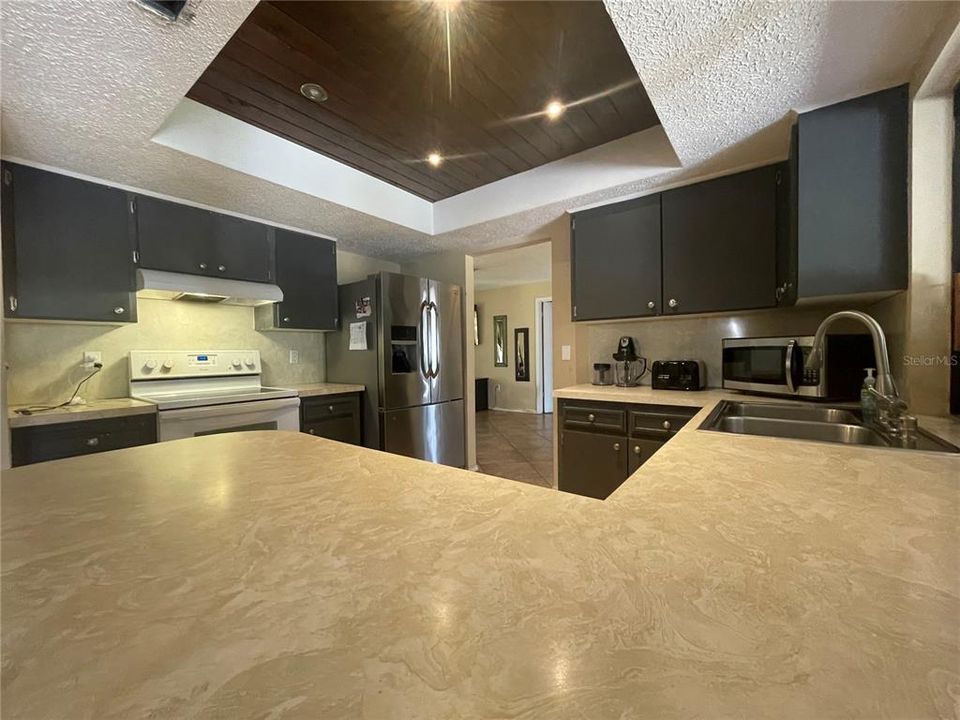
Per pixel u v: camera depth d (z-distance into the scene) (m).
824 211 1.63
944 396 1.46
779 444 1.03
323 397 2.97
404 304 3.29
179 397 2.42
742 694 0.29
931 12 1.16
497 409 7.48
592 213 2.65
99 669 0.32
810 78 1.45
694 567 0.45
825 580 0.42
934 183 1.46
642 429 2.20
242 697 0.29
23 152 1.85
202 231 2.53
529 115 2.05
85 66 1.30
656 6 1.13
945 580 0.42
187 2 1.09
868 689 0.29
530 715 0.27
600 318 2.62
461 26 1.48
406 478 0.79
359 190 2.68
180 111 1.88
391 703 0.28
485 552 0.49
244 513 0.63
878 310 1.89
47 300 1.98
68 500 0.69
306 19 1.44
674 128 1.76
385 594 0.41
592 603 0.39
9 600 0.41
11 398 2.10
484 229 3.13
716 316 2.53
